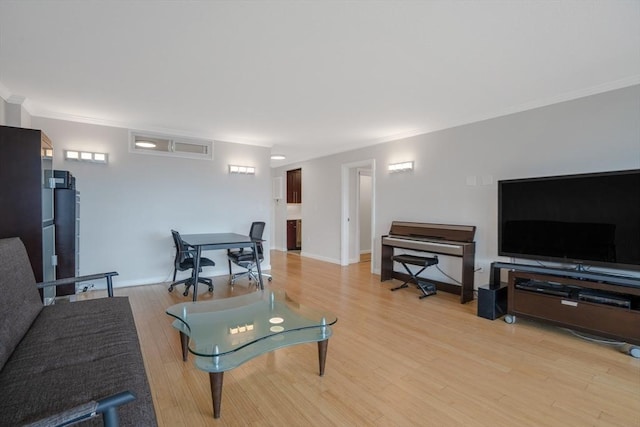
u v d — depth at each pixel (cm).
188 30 205
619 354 253
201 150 506
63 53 235
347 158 609
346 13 186
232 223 536
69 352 152
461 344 271
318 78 282
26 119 358
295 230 837
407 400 193
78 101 344
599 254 279
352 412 182
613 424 173
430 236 439
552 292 292
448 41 218
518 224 333
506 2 175
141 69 263
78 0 173
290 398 195
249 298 287
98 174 426
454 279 431
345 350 259
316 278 512
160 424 170
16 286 179
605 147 298
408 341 276
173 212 482
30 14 186
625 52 232
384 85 297
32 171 254
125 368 139
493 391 203
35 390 120
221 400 191
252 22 196
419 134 471
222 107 363
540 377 219
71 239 341
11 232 246
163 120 421
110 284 237
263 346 200
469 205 408
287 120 420
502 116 373
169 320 320
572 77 279
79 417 88
